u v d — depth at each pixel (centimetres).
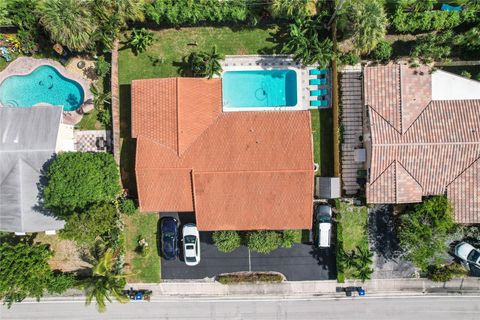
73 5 2747
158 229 3222
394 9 3002
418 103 2906
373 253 3216
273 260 3238
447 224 2933
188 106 2920
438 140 2820
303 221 2970
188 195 2962
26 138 2917
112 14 2861
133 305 3272
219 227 3008
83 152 2994
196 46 3178
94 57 3172
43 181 2966
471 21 2994
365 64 3142
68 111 3197
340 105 3155
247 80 3216
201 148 2906
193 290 3262
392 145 2836
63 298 3288
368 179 2961
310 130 2922
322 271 3234
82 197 2756
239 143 2909
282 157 2869
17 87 3238
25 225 2978
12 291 2936
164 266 3247
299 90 3161
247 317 3256
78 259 3247
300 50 2936
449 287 3250
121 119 3203
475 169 2894
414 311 3256
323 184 3067
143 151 2922
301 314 3259
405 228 3011
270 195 2909
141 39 3033
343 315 3253
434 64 3103
